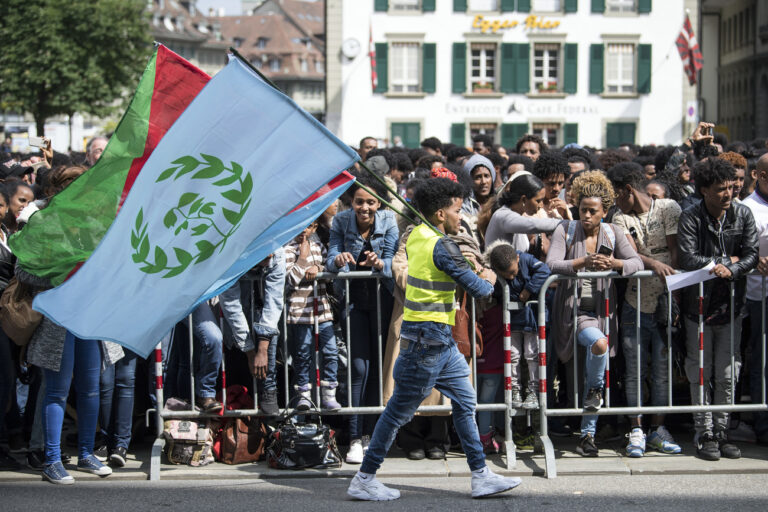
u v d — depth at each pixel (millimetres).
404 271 7082
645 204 7707
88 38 39375
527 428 7625
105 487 6746
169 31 103562
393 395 6320
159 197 6227
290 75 118688
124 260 6172
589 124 46094
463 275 6082
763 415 7602
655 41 45906
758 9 64812
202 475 6973
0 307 6812
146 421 7859
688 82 46031
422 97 45656
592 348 7039
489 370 7391
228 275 6203
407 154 14992
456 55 45500
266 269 7066
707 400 7422
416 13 45312
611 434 7844
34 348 6758
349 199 8883
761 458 7262
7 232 7414
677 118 46156
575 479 6871
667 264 7605
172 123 6496
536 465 7121
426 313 6188
